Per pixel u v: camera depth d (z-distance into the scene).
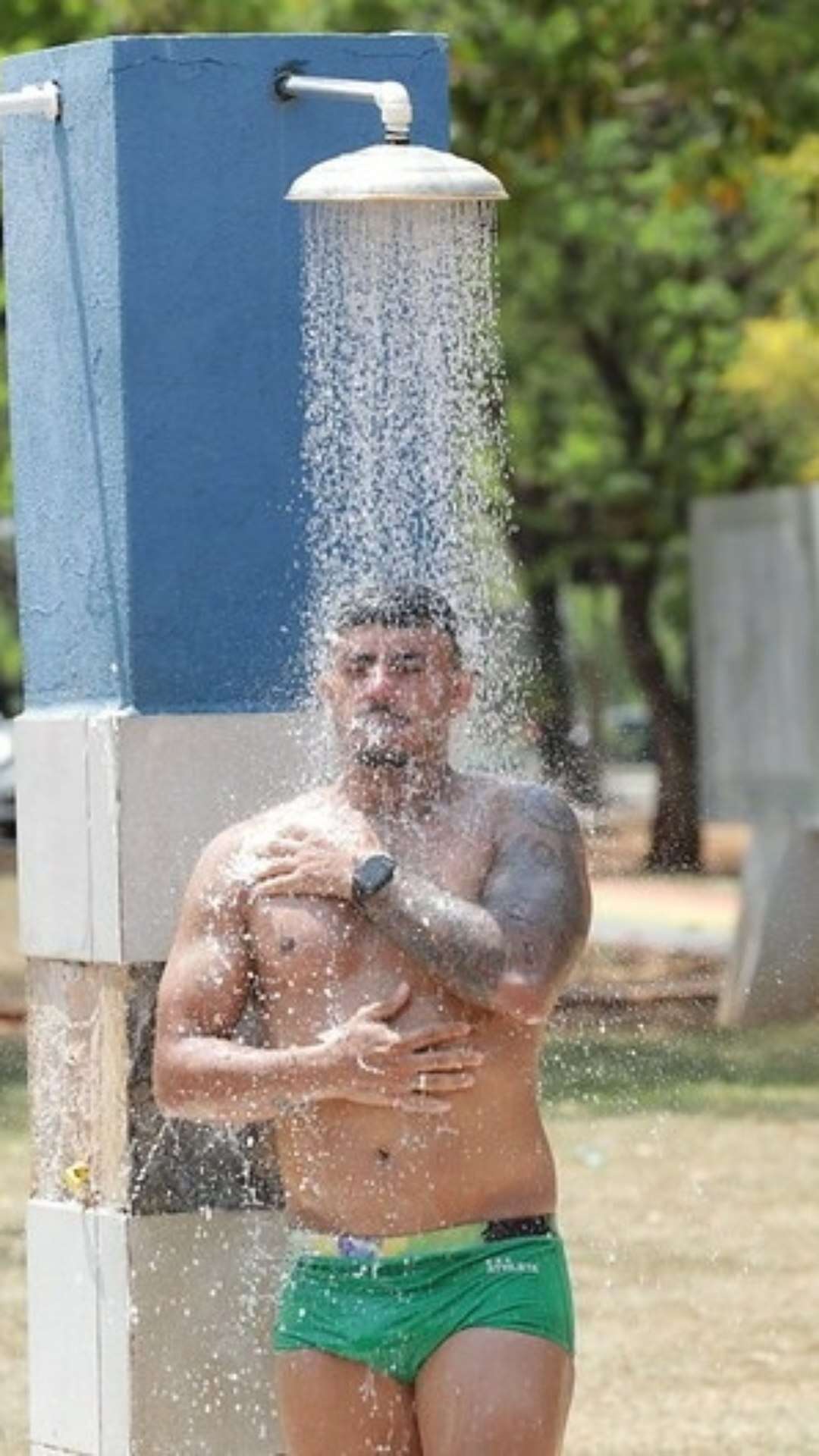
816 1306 19.73
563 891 10.55
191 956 10.95
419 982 10.59
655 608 74.12
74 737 13.46
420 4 35.50
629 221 55.66
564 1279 10.56
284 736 13.41
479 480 13.36
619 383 60.94
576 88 36.00
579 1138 26.31
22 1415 16.64
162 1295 13.15
